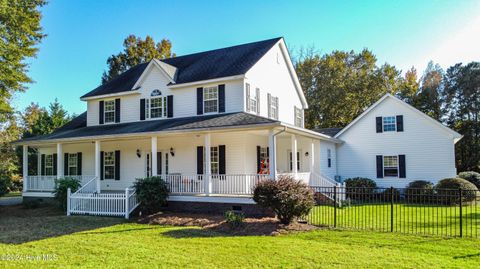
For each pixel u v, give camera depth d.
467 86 35.00
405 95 37.12
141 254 7.73
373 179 21.81
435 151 20.28
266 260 7.11
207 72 18.11
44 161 22.30
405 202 17.28
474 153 33.84
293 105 22.75
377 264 6.70
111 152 19.77
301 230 10.10
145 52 37.72
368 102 34.78
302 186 11.12
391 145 21.45
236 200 13.17
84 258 7.50
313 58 36.94
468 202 16.34
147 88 19.11
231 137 16.59
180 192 14.47
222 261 7.10
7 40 20.83
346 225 10.76
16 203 19.81
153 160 14.73
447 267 6.46
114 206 13.78
